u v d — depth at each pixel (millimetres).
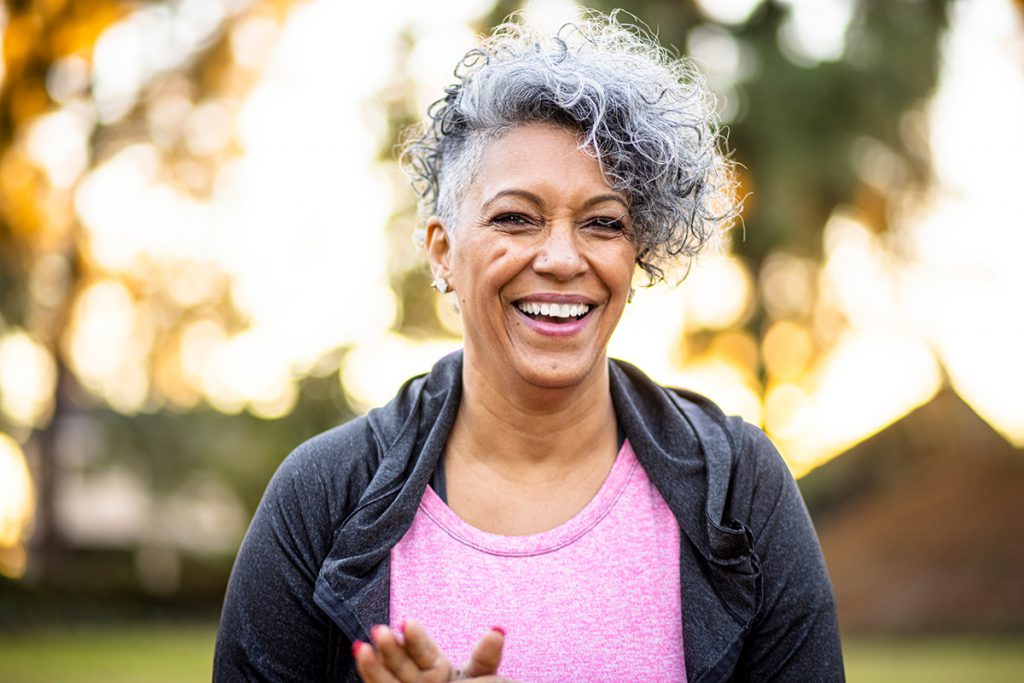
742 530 1753
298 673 1794
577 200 1762
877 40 15508
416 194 2111
